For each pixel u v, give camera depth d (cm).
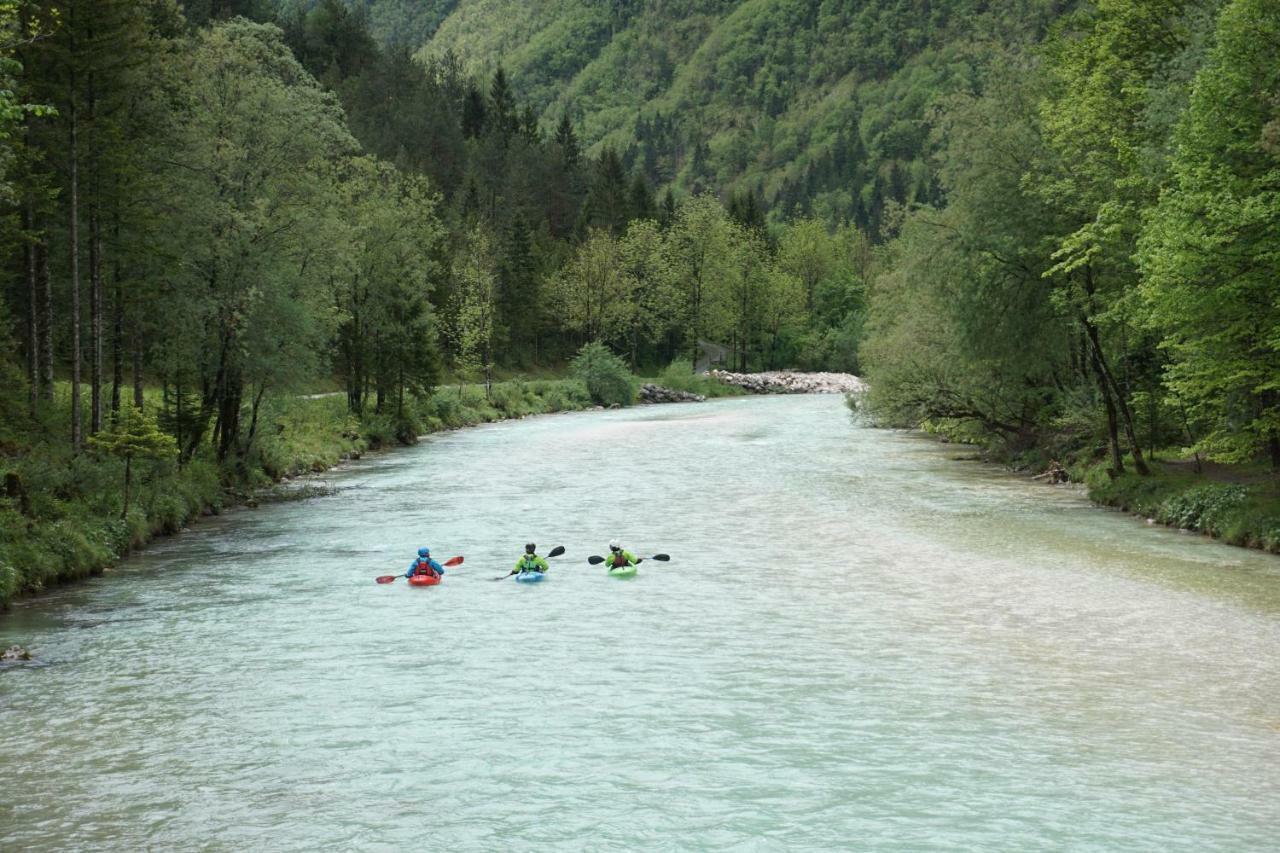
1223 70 2816
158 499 3322
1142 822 1205
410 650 1977
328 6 16600
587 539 3184
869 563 2788
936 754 1425
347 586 2559
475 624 2178
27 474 2947
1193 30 3453
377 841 1171
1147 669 1816
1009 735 1496
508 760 1415
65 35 3312
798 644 2003
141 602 2392
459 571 2736
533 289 12162
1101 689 1708
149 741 1498
